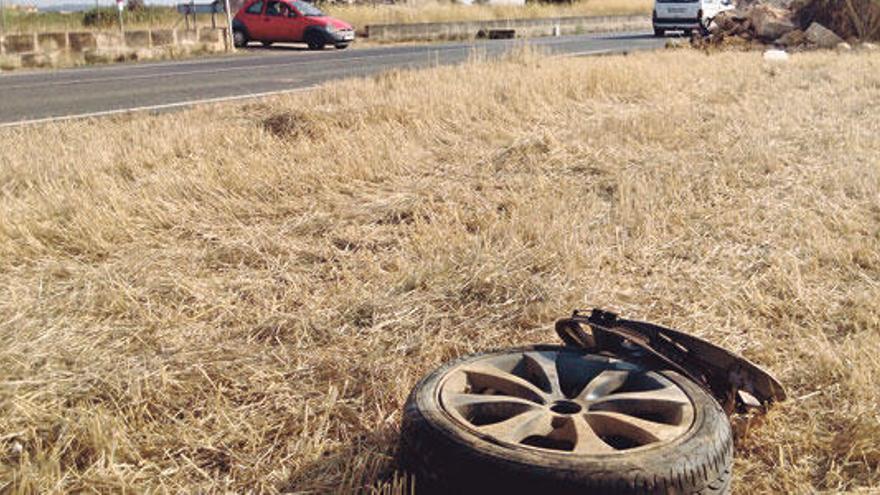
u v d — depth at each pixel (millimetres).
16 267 5434
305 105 11664
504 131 9680
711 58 19234
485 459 2615
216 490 3182
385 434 3480
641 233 6117
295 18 29516
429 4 46688
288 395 3826
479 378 3162
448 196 7070
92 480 3129
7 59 22328
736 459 3301
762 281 5195
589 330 4125
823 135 9391
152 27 33500
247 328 4559
